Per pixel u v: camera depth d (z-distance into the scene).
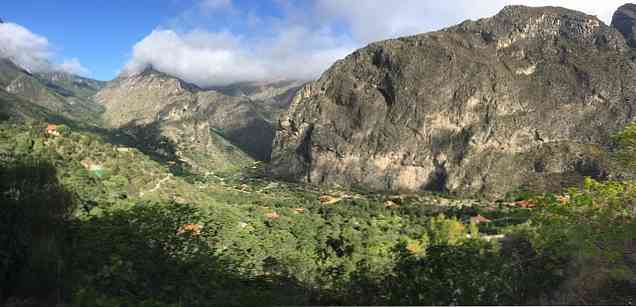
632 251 19.06
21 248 21.55
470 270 16.11
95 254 24.27
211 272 25.30
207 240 33.34
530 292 17.28
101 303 19.36
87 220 27.92
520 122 193.25
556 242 17.72
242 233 45.06
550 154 180.75
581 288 17.55
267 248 42.06
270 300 20.25
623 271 17.23
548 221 17.77
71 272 21.83
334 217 88.19
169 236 28.05
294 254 41.97
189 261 25.81
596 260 18.41
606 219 16.91
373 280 17.41
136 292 22.34
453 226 63.88
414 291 16.02
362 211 116.31
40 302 19.94
